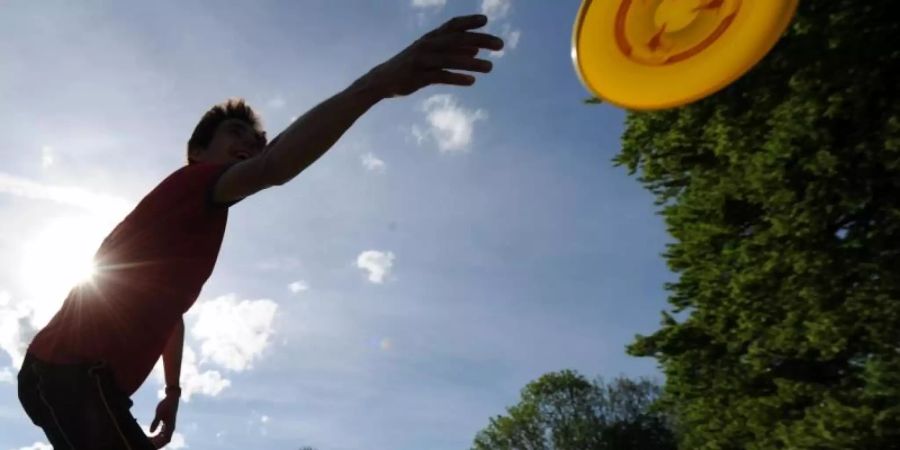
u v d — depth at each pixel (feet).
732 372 49.29
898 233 41.19
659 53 10.57
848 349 43.52
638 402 192.75
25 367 7.67
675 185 51.57
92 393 7.26
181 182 7.71
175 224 7.55
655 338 51.85
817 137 40.83
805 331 43.01
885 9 39.14
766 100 43.11
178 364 10.47
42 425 7.52
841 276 42.01
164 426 10.26
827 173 41.34
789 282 43.52
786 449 44.39
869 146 39.86
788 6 9.46
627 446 182.09
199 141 9.22
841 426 41.42
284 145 6.52
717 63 10.03
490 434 189.78
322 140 6.35
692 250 49.19
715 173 47.98
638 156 51.62
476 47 6.26
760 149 44.42
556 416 187.83
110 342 7.42
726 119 44.52
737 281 44.98
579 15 10.32
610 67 10.61
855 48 39.65
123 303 7.49
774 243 43.55
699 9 10.34
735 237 47.85
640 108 10.64
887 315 40.34
